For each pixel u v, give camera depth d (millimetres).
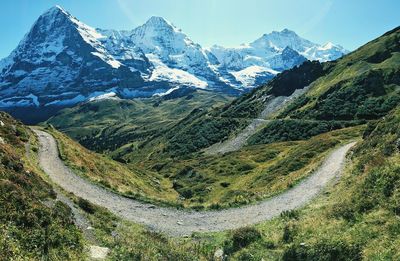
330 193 38031
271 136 156500
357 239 18859
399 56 178500
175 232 31484
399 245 16328
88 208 30844
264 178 74875
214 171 106250
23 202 19906
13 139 56531
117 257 19562
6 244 15297
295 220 29859
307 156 79125
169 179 112812
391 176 23016
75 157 60406
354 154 52688
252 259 23312
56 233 18594
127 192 43688
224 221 34688
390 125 45219
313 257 19547
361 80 164000
